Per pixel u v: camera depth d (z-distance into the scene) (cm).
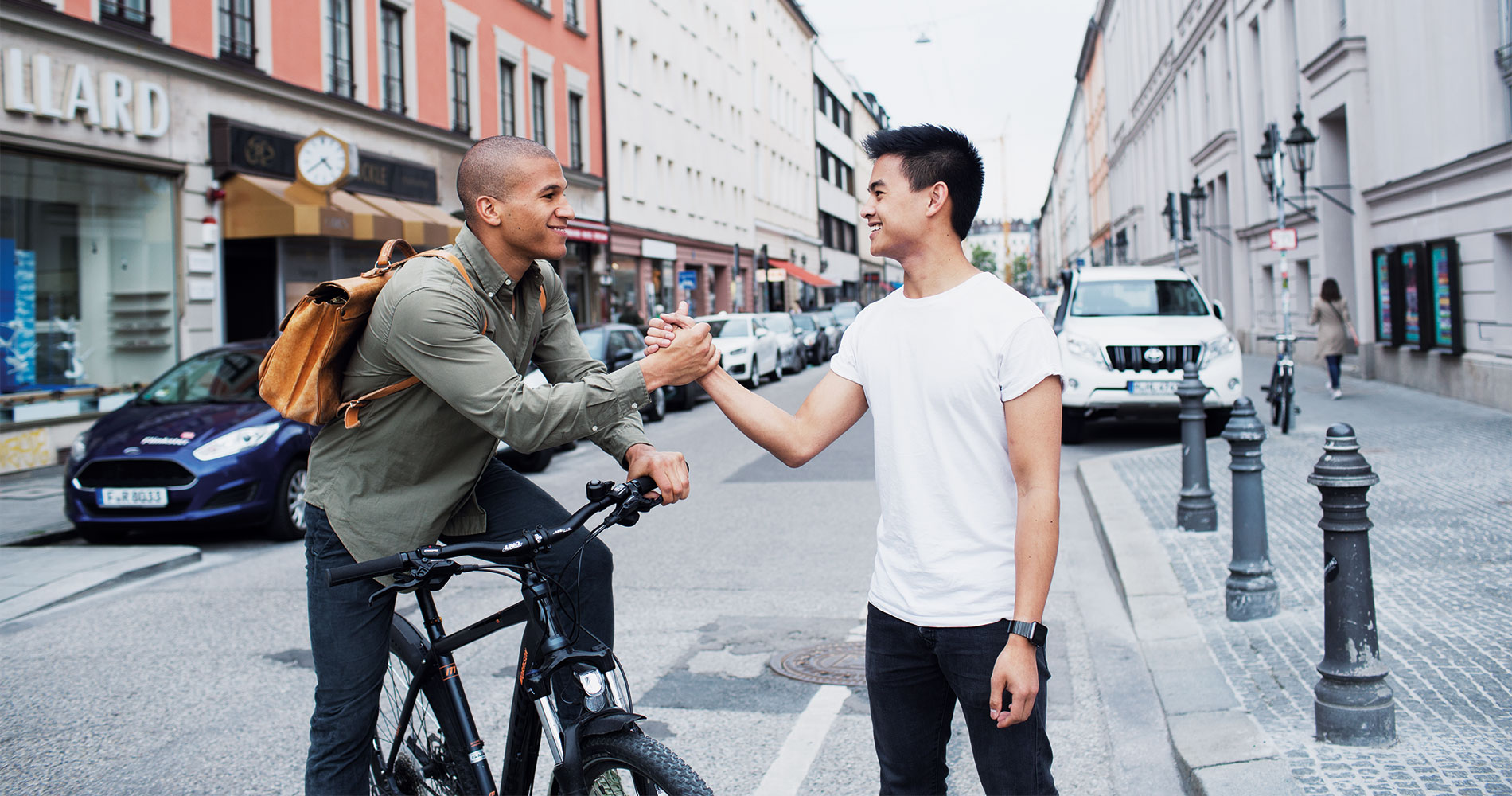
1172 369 1235
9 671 547
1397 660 446
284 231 1531
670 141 3784
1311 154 1385
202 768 412
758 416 254
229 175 1549
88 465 858
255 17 1645
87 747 437
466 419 270
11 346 1259
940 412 230
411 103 2111
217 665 545
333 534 276
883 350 238
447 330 248
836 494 1027
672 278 3778
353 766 286
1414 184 1495
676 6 3862
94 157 1334
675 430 1684
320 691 282
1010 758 229
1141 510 822
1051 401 221
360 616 279
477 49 2417
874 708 247
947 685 244
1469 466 898
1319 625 513
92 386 1361
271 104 1673
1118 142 5766
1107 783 376
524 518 287
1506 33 1285
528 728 261
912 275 238
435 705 291
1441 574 577
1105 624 575
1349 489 366
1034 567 216
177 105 1471
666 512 964
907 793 247
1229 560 657
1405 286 1569
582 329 1719
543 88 2814
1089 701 459
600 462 1364
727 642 558
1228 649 492
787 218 5806
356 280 258
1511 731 365
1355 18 1744
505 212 259
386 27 2056
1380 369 1725
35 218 1286
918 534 232
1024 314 224
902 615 235
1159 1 4153
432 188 2153
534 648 254
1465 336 1378
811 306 6241
